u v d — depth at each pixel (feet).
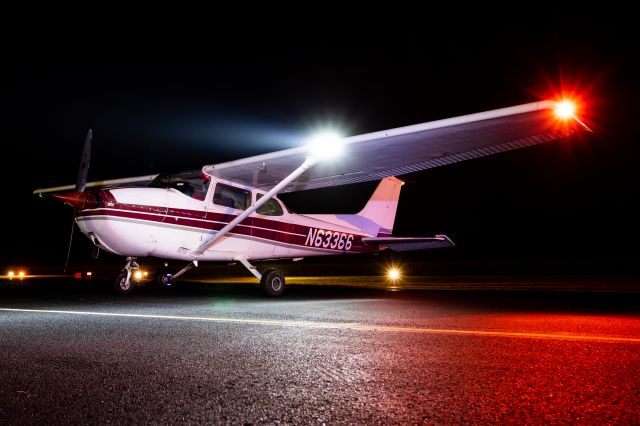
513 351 10.30
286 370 8.68
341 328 13.43
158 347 10.64
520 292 29.84
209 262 27.73
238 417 6.34
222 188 27.20
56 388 7.58
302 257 32.30
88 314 16.48
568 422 6.08
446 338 11.85
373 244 36.22
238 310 18.06
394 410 6.57
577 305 20.92
